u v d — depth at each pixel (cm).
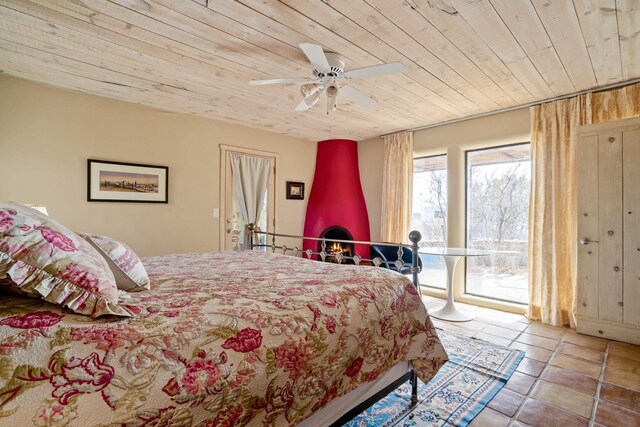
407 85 304
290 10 192
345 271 185
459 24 206
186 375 85
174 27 211
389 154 486
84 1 184
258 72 279
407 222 462
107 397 73
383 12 194
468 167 434
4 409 63
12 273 83
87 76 289
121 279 128
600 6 187
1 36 221
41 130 307
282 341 109
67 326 84
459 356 258
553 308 331
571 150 324
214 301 118
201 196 413
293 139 512
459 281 424
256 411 98
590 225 295
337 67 232
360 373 139
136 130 363
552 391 206
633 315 275
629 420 176
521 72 276
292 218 512
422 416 181
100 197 339
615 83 299
